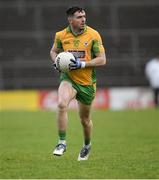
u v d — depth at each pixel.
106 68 73.88
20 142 32.62
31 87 72.31
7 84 71.81
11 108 65.31
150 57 74.62
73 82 22.27
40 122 46.22
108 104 65.75
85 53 22.30
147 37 77.31
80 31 22.28
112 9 80.38
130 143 31.06
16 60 73.44
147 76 69.00
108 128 40.91
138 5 81.38
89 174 20.00
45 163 22.94
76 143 31.39
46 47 75.69
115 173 20.20
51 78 72.94
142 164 22.45
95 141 32.41
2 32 76.81
